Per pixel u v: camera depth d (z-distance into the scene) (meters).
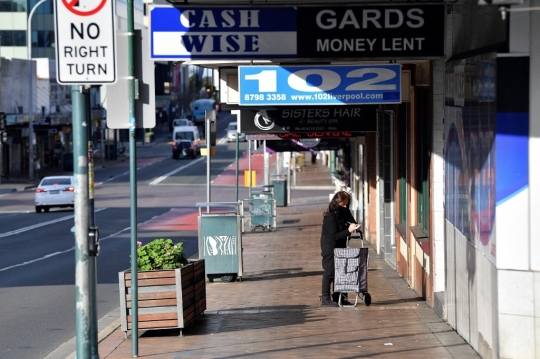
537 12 15.95
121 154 164.12
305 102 24.33
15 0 148.88
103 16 14.60
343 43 22.02
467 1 19.30
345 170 69.19
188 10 22.05
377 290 29.31
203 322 23.98
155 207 77.12
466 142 19.19
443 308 22.88
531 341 16.25
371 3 21.94
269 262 39.47
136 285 19.67
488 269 17.25
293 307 26.23
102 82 14.66
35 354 21.62
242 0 22.16
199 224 32.69
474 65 18.25
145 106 19.45
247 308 26.28
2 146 120.19
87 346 14.80
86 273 14.80
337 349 19.66
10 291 32.16
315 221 63.12
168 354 19.73
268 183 75.62
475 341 18.83
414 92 28.38
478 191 18.00
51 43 150.62
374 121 33.84
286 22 22.06
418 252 27.81
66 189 75.94
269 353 19.47
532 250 16.17
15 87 123.06
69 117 149.00
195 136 172.50
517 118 16.12
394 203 37.91
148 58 19.39
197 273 23.78
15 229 60.16
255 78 24.25
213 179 112.69
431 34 21.81
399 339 20.64
